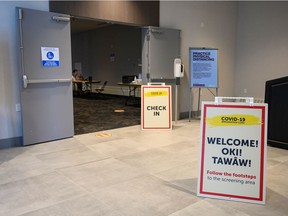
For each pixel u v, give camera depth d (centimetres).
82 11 503
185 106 700
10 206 248
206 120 263
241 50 823
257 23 782
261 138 251
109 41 1235
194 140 471
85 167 343
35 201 257
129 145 440
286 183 294
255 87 803
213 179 262
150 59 594
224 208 243
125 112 777
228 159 258
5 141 436
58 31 458
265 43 771
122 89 1185
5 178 310
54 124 469
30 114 439
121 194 270
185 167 342
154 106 545
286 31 728
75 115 724
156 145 440
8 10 425
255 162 252
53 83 461
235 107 255
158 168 339
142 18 590
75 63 1473
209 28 738
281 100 402
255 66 798
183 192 274
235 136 256
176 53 639
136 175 317
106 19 534
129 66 1142
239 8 816
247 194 253
